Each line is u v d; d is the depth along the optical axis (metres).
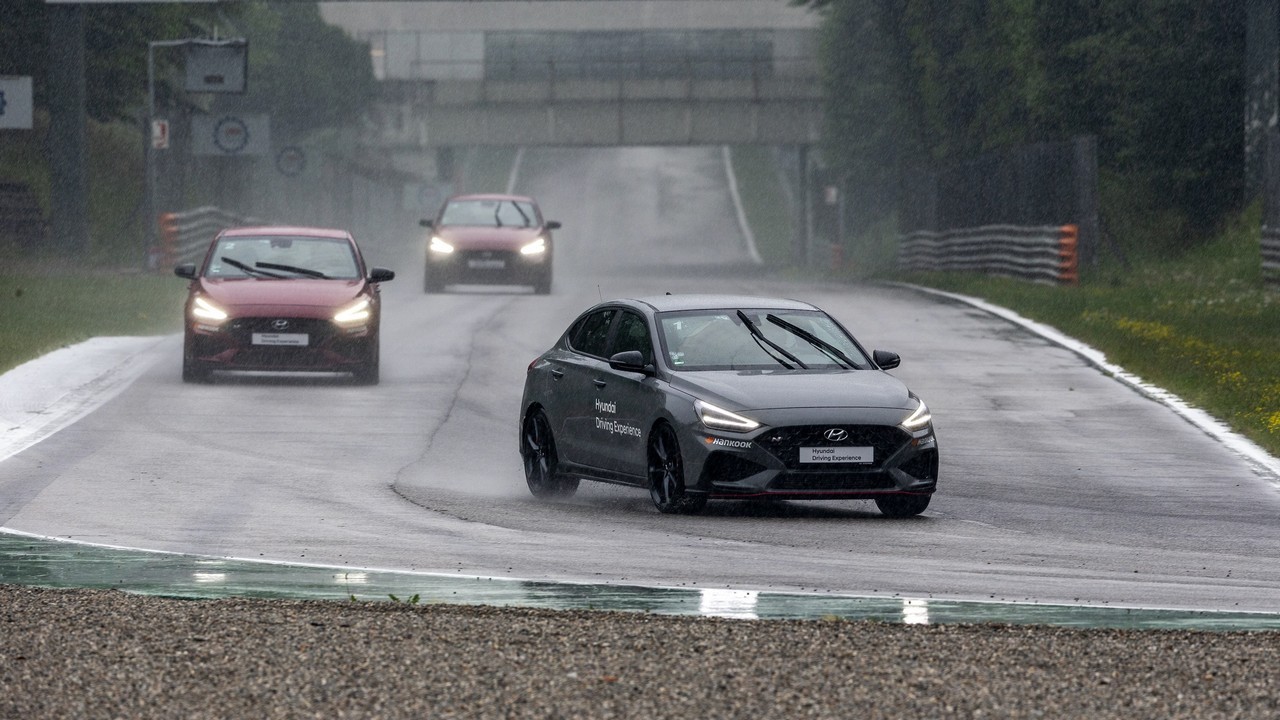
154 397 74.12
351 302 79.75
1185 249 187.88
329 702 24.94
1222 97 195.12
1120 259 181.12
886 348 99.56
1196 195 195.75
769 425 45.69
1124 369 88.06
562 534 43.75
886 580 37.28
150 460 57.03
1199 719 24.33
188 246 183.38
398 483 53.47
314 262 83.38
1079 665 27.53
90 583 35.97
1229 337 104.25
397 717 24.16
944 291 158.50
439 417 69.88
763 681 26.28
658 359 48.69
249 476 54.03
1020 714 24.47
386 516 46.69
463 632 29.97
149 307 123.00
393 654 28.06
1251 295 135.88
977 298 141.75
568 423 51.47
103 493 49.94
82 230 181.88
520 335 104.44
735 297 52.38
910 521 46.91
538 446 53.06
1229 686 26.22
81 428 64.44
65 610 32.00
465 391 78.62
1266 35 178.62
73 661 27.44
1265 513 48.91
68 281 145.50
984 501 51.03
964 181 197.00
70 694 25.36
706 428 46.06
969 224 195.00
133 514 46.25
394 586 35.94
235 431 64.75
